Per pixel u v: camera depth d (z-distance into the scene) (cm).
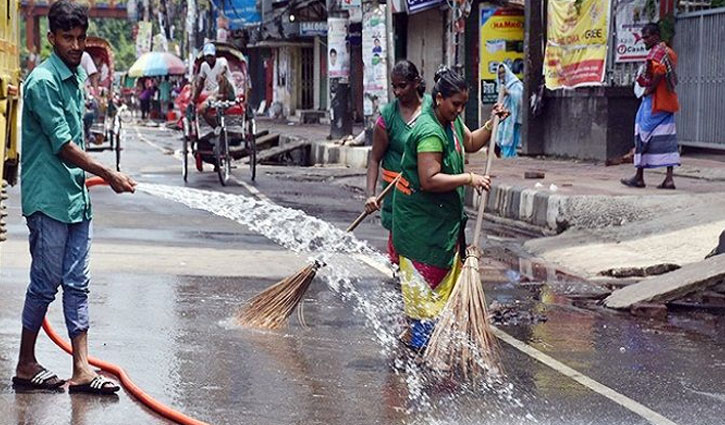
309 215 1684
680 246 1271
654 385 754
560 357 829
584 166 2084
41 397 685
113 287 1040
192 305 975
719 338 905
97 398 688
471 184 761
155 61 6103
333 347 839
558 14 2242
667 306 1015
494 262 1286
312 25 4047
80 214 696
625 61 2091
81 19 686
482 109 2553
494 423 662
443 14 2925
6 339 823
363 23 2562
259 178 2358
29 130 688
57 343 796
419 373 766
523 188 1642
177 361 785
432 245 777
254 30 4944
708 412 691
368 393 719
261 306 898
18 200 1744
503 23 2530
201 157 2281
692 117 2042
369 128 2634
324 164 2788
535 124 2392
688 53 2041
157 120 6309
